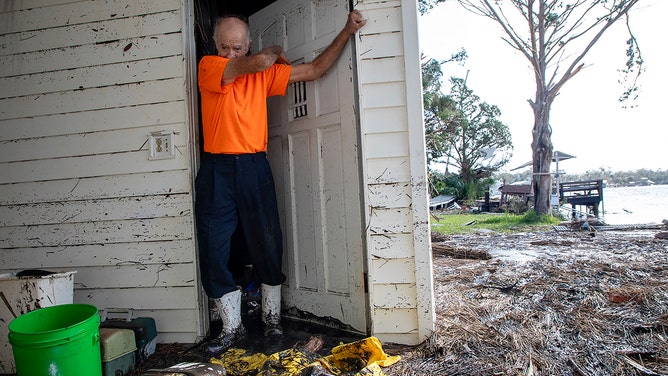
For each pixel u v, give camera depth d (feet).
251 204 7.89
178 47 8.51
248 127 7.78
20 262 8.98
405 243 7.73
